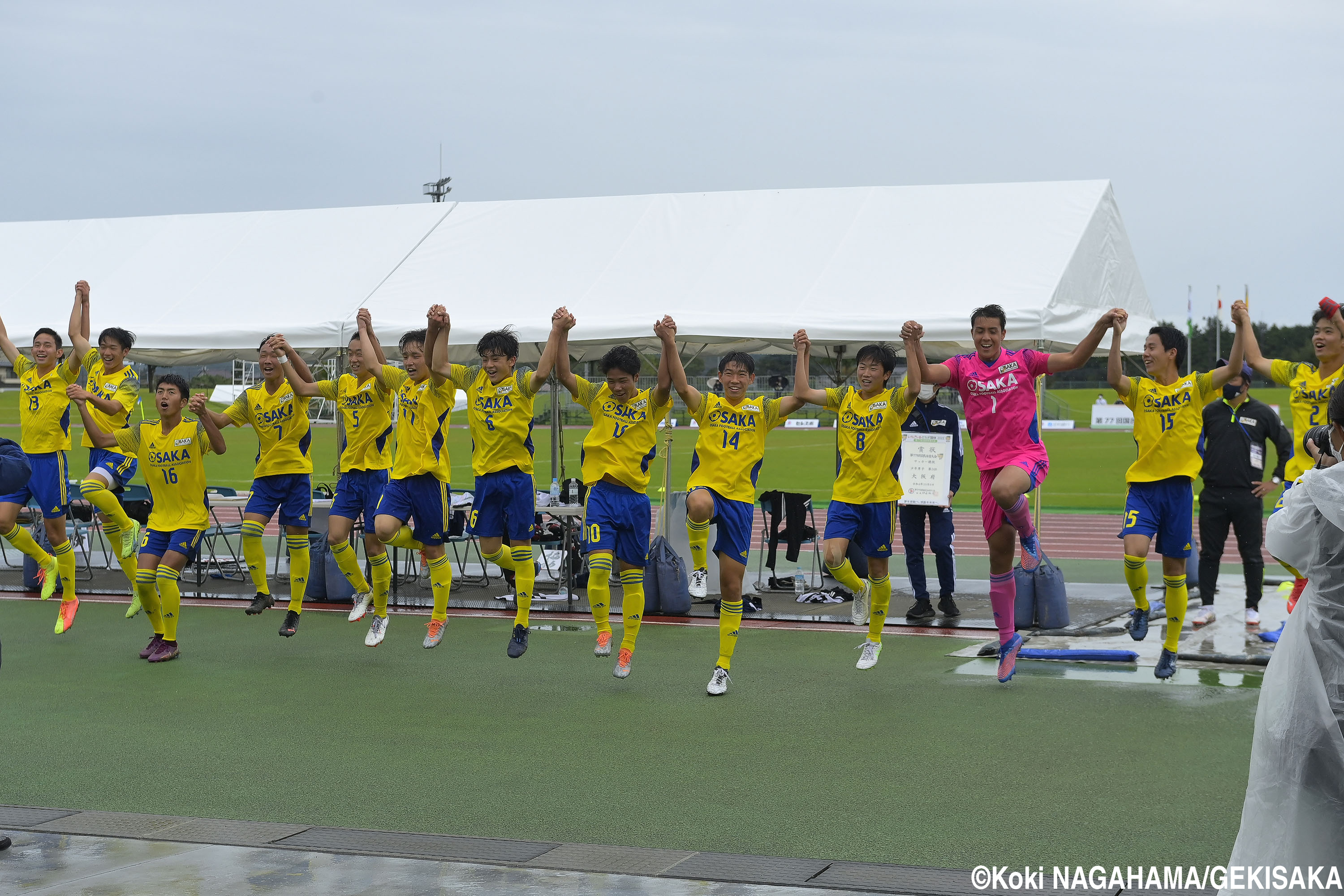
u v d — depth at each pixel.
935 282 8.79
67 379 8.45
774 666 7.20
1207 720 5.69
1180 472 6.46
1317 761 2.59
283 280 10.52
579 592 10.35
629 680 6.80
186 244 11.53
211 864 3.78
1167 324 6.66
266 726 5.73
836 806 4.40
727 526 6.40
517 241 10.41
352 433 7.78
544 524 10.46
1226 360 7.84
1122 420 39.09
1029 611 8.35
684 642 8.06
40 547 8.83
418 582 10.95
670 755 5.17
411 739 5.46
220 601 9.91
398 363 11.21
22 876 3.66
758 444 6.56
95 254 11.63
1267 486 8.16
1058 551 14.26
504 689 6.56
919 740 5.37
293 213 11.69
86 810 4.43
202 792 4.66
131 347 8.93
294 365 7.74
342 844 4.00
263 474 7.73
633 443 6.63
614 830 4.15
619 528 6.70
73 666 7.23
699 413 6.59
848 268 9.15
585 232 10.29
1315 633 2.60
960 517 18.58
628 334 8.87
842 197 10.00
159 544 7.42
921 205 9.70
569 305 9.37
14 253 11.88
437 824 4.25
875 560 6.92
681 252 9.75
